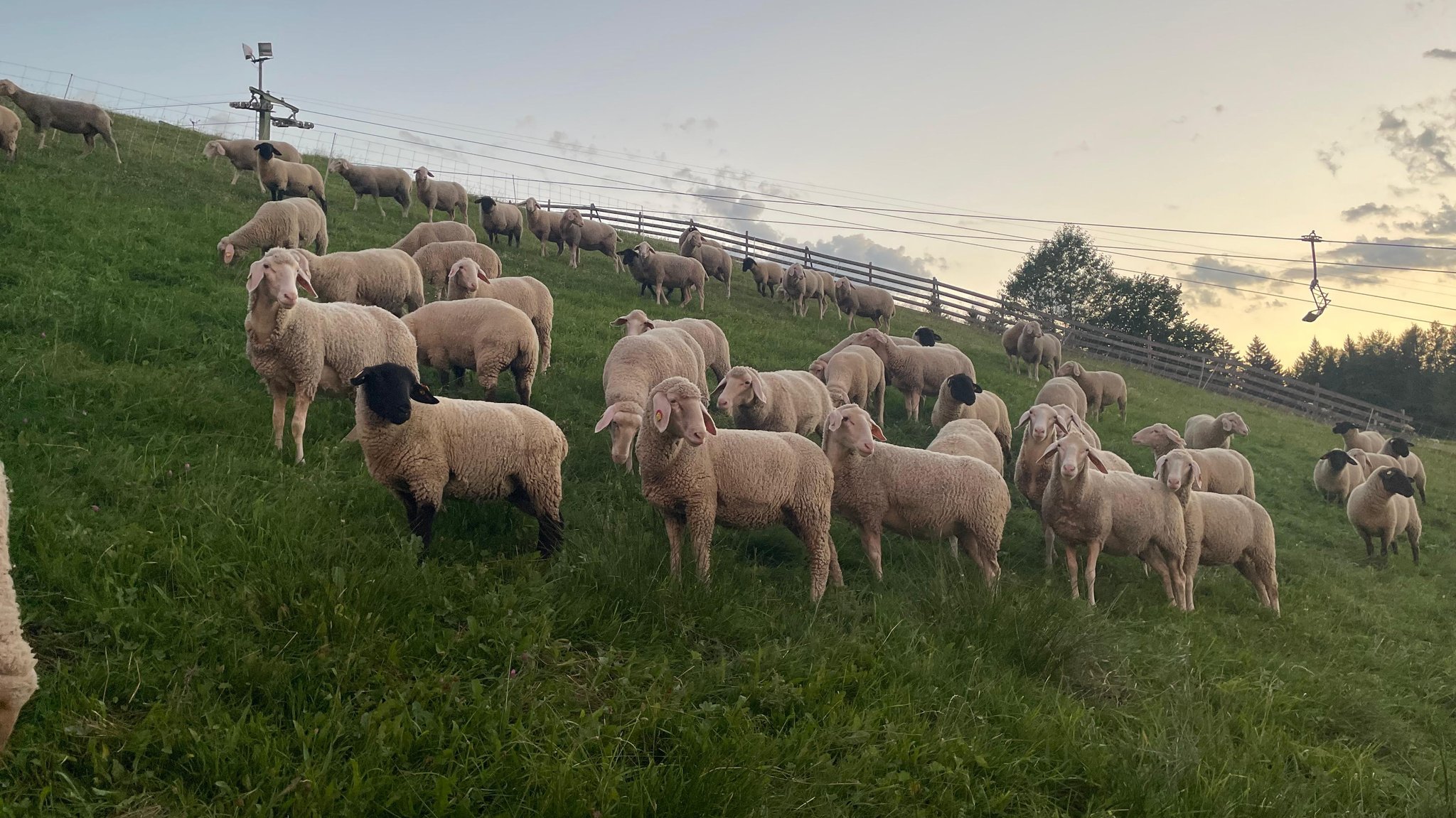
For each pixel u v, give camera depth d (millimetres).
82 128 18578
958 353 15922
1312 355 115125
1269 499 17281
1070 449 8523
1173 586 9586
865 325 28391
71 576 4434
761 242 40812
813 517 7109
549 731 4078
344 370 8180
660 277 21188
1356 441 22734
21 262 10719
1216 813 4586
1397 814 5281
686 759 4059
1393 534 14516
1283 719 6355
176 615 4309
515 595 5258
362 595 4715
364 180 22281
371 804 3406
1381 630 10219
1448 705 8086
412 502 6211
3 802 3088
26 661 2885
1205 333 69000
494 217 22484
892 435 13945
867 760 4375
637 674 4797
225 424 7633
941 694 5297
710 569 6629
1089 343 41562
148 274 11766
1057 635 6207
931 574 7805
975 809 4312
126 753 3498
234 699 3895
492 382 9750
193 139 25875
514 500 6730
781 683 4914
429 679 4270
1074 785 4781
